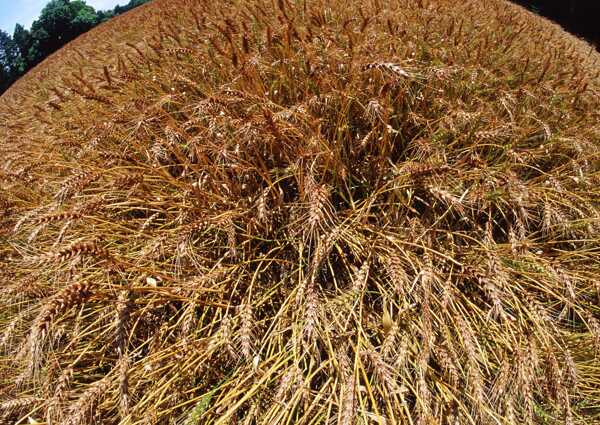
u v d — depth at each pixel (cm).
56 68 977
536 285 285
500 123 352
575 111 423
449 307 251
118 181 275
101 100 378
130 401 235
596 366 259
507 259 277
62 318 260
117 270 225
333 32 421
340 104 338
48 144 407
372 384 227
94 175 270
